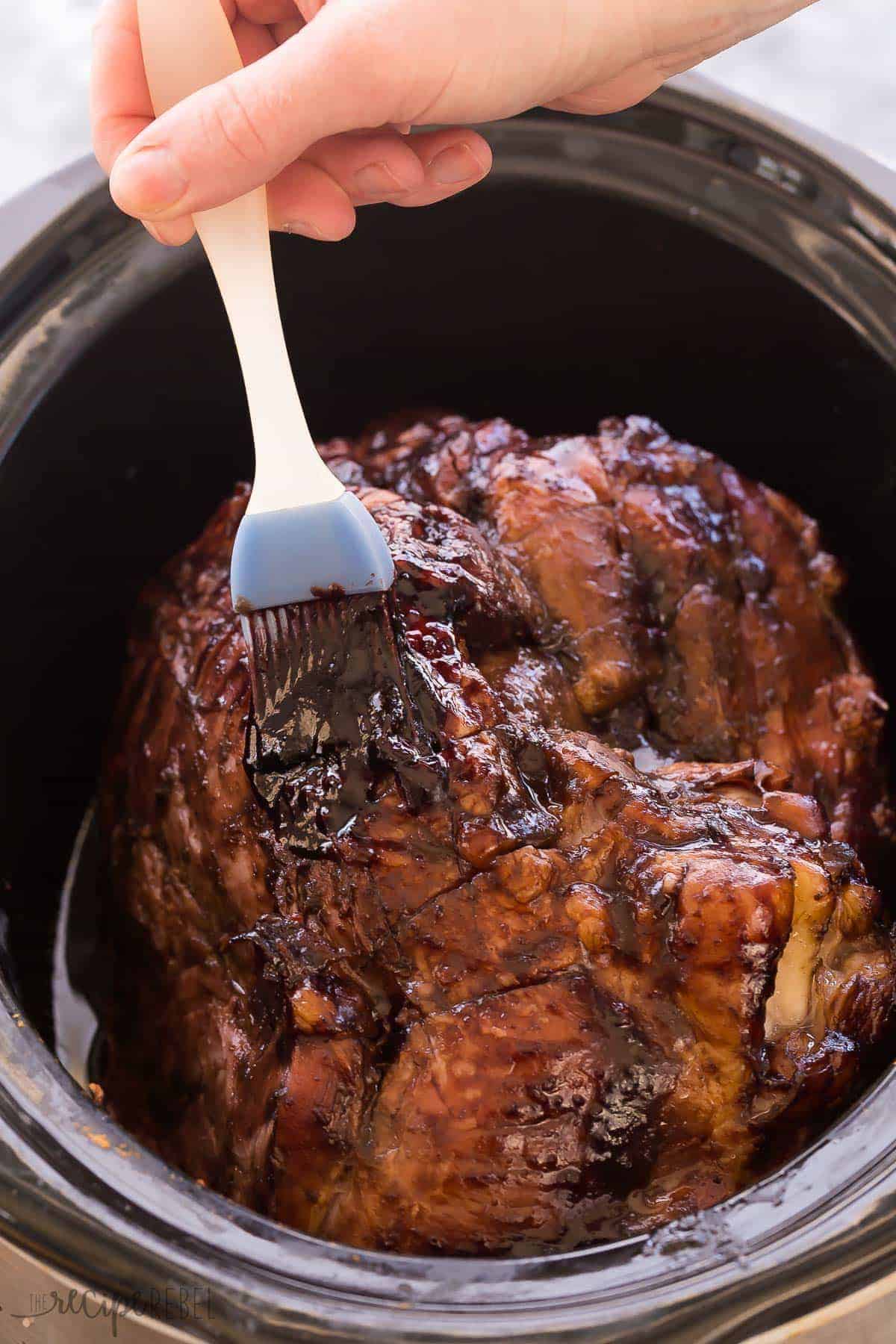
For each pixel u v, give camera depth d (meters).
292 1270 0.52
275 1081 0.60
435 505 0.66
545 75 0.63
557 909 0.59
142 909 0.66
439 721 0.60
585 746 0.62
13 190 1.14
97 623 0.75
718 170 0.71
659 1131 0.58
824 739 0.69
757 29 0.67
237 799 0.63
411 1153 0.58
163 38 0.60
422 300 0.77
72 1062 0.71
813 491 0.76
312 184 0.66
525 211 0.74
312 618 0.59
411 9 0.59
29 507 0.69
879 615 0.74
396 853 0.60
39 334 0.68
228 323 0.73
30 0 1.23
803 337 0.72
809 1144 0.60
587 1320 0.51
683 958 0.58
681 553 0.68
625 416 0.81
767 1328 0.51
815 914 0.60
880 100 1.21
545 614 0.66
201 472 0.77
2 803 0.69
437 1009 0.59
